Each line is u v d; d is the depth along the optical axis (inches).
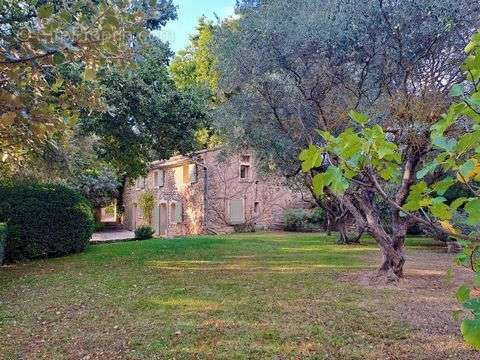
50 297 238.8
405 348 156.5
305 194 691.4
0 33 88.4
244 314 198.8
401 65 241.1
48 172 373.4
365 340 164.7
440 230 57.8
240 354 151.7
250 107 305.6
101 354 154.1
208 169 713.6
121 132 382.3
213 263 352.5
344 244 502.6
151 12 102.7
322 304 215.8
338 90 270.4
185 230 767.7
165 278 287.6
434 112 225.0
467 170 49.9
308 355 150.7
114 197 973.8
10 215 373.7
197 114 414.3
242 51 272.2
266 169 411.2
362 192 281.7
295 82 265.6
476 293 201.9
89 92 112.7
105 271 318.3
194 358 149.1
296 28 249.6
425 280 275.7
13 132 95.5
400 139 236.4
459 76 233.9
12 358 151.2
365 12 236.7
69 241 407.5
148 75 379.9
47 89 103.9
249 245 482.6
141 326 183.9
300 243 509.4
